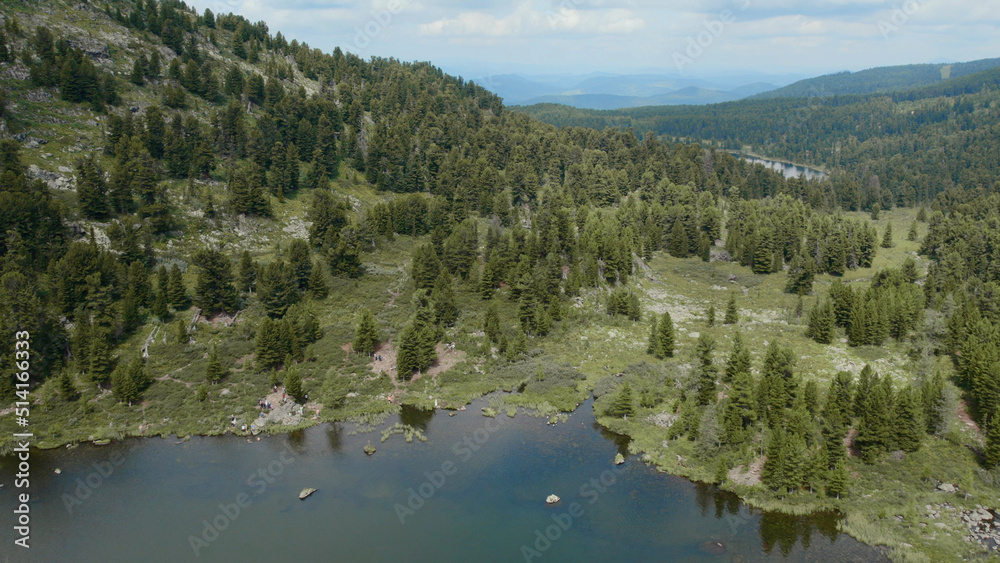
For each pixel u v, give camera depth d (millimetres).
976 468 76125
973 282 145000
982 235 164375
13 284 96438
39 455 83812
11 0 174875
